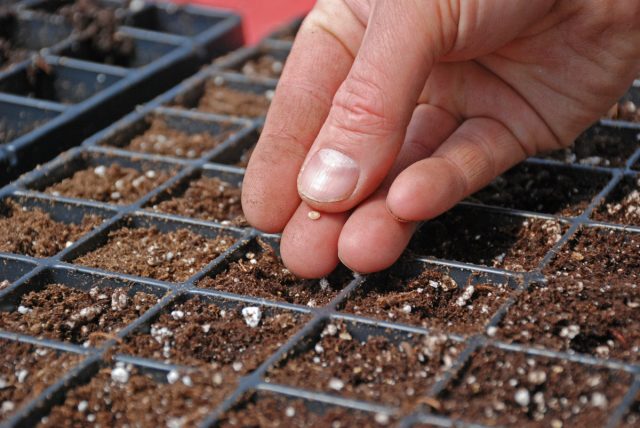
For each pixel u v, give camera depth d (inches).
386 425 16.7
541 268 18.8
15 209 20.8
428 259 19.0
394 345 17.9
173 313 18.5
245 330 18.2
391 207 18.2
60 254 19.6
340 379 17.4
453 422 16.6
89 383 17.5
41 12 28.0
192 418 16.9
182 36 27.7
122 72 24.9
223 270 19.3
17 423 17.0
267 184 19.0
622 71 19.2
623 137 21.7
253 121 23.0
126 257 19.7
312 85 19.5
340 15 19.6
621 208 20.0
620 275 18.8
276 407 17.1
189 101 24.1
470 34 18.4
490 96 19.8
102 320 18.7
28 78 25.2
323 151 18.3
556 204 20.4
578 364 17.2
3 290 18.9
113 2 28.1
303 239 18.6
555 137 20.0
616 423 16.4
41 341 18.0
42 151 22.5
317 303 18.8
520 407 17.0
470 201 20.2
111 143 22.7
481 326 17.9
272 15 34.1
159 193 21.0
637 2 18.5
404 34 17.8
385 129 18.0
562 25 18.9
